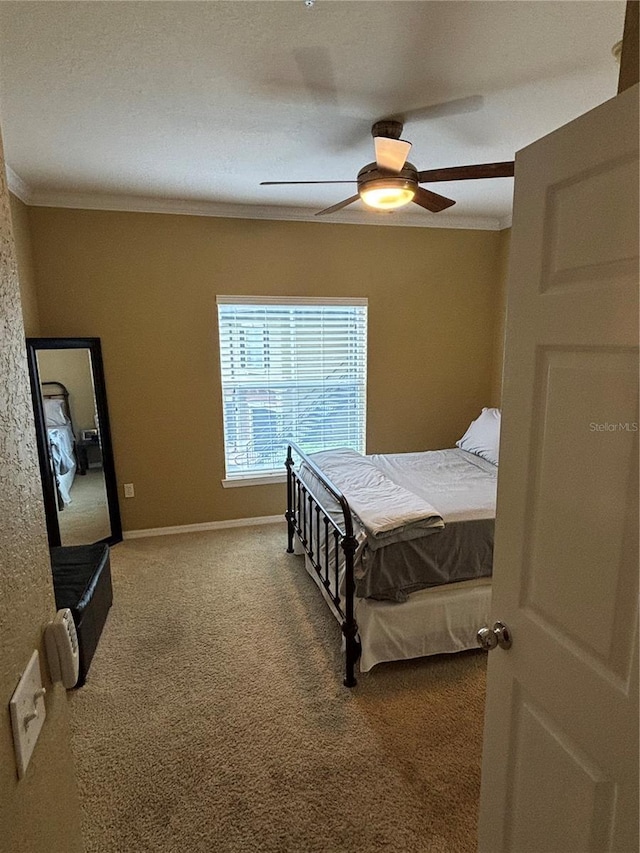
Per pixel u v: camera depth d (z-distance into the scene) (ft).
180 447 12.54
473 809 5.16
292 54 5.60
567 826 2.89
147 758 5.81
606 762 2.56
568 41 5.37
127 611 9.04
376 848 4.77
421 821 5.03
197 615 8.91
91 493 11.79
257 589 9.84
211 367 12.42
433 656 7.73
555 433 2.85
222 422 12.75
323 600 9.37
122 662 7.59
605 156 2.39
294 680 7.19
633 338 2.28
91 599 7.57
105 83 6.19
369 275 13.17
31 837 2.15
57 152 8.43
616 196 2.34
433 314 13.92
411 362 13.99
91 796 5.32
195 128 7.53
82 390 11.40
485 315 14.38
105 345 11.60
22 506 2.21
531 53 5.60
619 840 2.50
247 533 12.78
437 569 7.21
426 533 7.14
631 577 2.35
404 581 7.07
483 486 9.19
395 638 7.18
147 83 6.21
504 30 5.16
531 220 2.97
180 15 4.88
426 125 7.59
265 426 13.23
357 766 5.69
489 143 8.33
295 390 13.29
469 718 6.45
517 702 3.36
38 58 5.61
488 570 7.52
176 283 11.81
